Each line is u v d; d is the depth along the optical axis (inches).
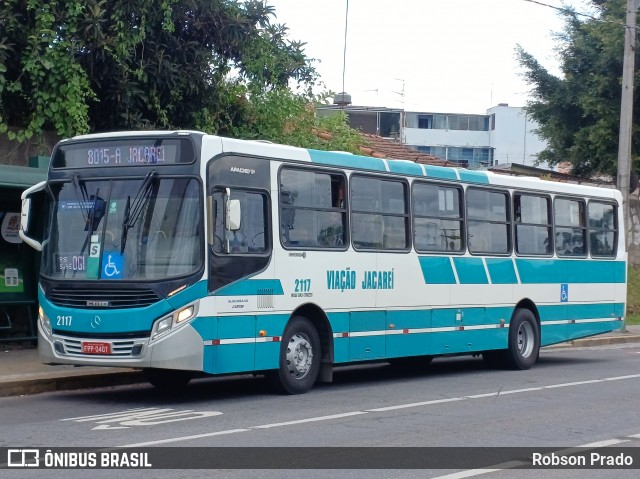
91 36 681.6
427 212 635.5
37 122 675.4
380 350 590.2
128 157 494.9
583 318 777.6
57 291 494.3
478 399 535.5
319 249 550.0
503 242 700.7
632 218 1312.7
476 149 2970.0
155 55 724.7
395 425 437.4
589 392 575.5
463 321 658.2
